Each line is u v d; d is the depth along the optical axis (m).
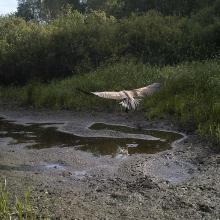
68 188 9.16
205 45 22.94
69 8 29.36
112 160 10.99
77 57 23.34
